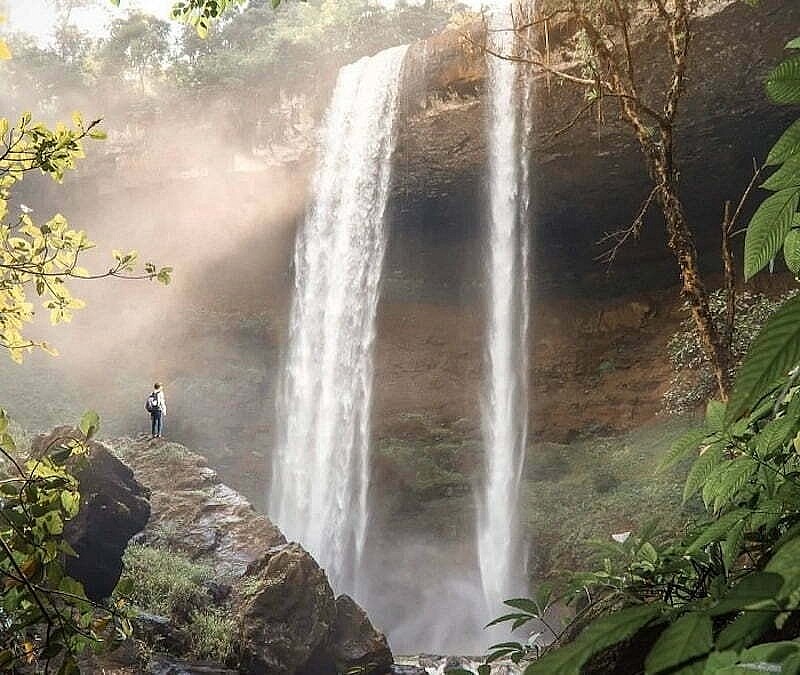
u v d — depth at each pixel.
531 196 27.52
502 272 29.89
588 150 25.45
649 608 0.72
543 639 11.07
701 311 6.14
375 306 31.98
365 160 29.78
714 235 27.70
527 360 30.77
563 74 7.03
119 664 11.25
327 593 13.83
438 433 30.75
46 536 2.68
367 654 13.81
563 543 22.45
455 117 27.08
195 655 12.77
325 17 32.88
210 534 17.06
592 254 29.84
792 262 1.20
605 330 30.28
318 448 32.12
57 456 2.86
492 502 28.05
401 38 32.97
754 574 0.69
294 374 33.22
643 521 20.67
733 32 20.34
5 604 2.55
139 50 36.09
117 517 12.36
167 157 32.94
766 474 1.41
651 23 20.36
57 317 3.51
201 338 33.38
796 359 0.66
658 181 6.51
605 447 27.08
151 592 13.74
